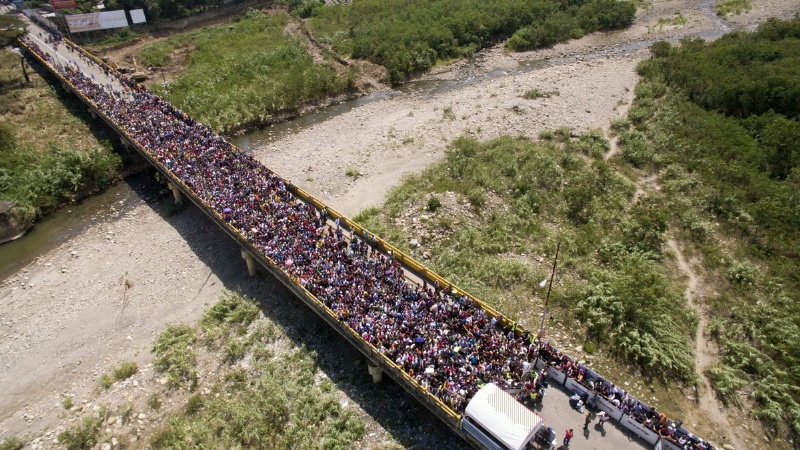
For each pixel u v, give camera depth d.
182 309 37.94
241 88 69.12
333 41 84.62
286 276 33.78
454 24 86.44
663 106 60.84
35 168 52.94
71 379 33.31
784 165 48.28
